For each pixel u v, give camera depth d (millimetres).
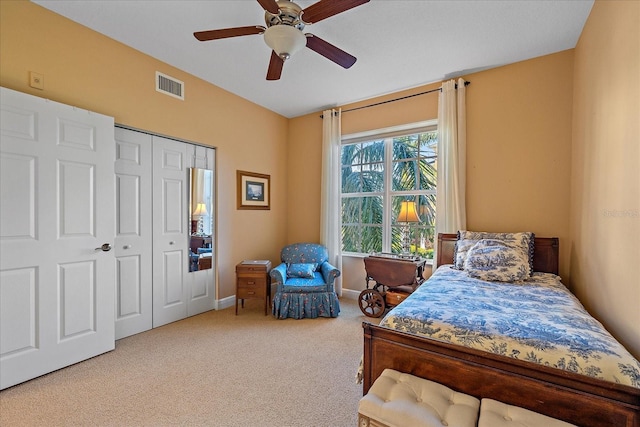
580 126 2334
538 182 2754
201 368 2160
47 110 2025
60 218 2092
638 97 1334
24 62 2043
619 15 1560
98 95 2439
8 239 1856
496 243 2555
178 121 3068
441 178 3186
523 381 1155
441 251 3072
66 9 2145
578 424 1052
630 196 1406
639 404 957
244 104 3852
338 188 4035
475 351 1255
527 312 1534
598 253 1855
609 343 1176
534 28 2307
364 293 3377
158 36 2480
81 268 2209
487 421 1043
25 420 1579
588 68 2141
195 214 3320
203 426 1557
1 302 1829
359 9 2084
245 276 3365
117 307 2635
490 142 2982
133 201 2752
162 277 3002
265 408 1711
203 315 3342
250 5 2068
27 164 1938
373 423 1165
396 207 3791
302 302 3258
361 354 2408
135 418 1608
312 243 4086
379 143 3951
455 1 2010
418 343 1391
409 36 2418
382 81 3285
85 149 2227
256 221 4070
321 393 1864
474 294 1896
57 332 2078
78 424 1558
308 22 1797
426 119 3377
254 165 4023
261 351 2453
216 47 2643
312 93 3654
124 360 2264
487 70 2996
